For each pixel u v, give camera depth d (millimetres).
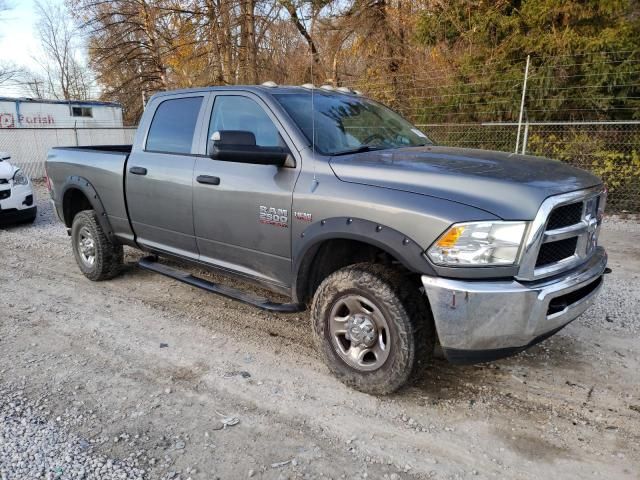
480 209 2660
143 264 4887
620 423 2893
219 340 4059
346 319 3242
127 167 4738
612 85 9281
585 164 9422
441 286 2705
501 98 10367
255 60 17625
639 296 4801
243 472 2535
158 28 21797
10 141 18781
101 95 29688
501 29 10570
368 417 2990
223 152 3240
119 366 3641
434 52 12375
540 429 2855
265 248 3629
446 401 3143
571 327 4137
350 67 14812
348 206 3061
